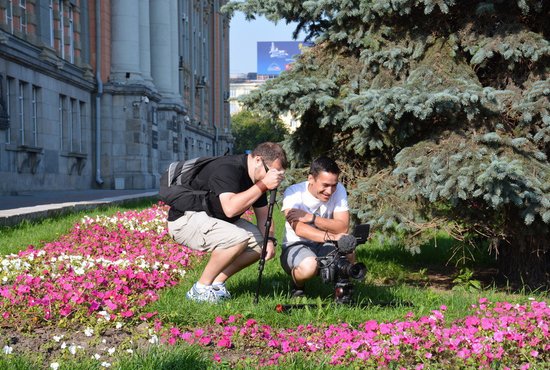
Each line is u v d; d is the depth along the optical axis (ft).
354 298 20.99
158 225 41.11
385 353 14.74
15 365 13.52
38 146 89.61
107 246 31.86
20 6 82.99
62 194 83.10
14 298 18.06
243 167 19.48
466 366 14.76
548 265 28.55
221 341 15.47
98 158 111.55
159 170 138.31
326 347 15.85
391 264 30.78
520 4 25.18
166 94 140.05
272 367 14.10
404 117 25.35
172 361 14.06
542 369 14.99
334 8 26.91
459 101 23.91
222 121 235.20
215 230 19.52
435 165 23.61
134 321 17.15
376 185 26.12
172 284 23.27
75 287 19.90
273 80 27.55
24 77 83.56
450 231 25.63
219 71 229.66
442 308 18.43
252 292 21.63
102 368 13.66
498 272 28.84
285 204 21.15
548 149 25.64
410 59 26.84
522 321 16.76
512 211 24.94
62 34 98.84
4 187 77.82
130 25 117.19
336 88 27.14
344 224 20.92
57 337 15.35
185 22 177.58
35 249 30.09
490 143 24.11
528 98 24.62
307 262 20.25
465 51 27.17
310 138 29.25
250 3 28.32
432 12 26.89
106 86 112.88
